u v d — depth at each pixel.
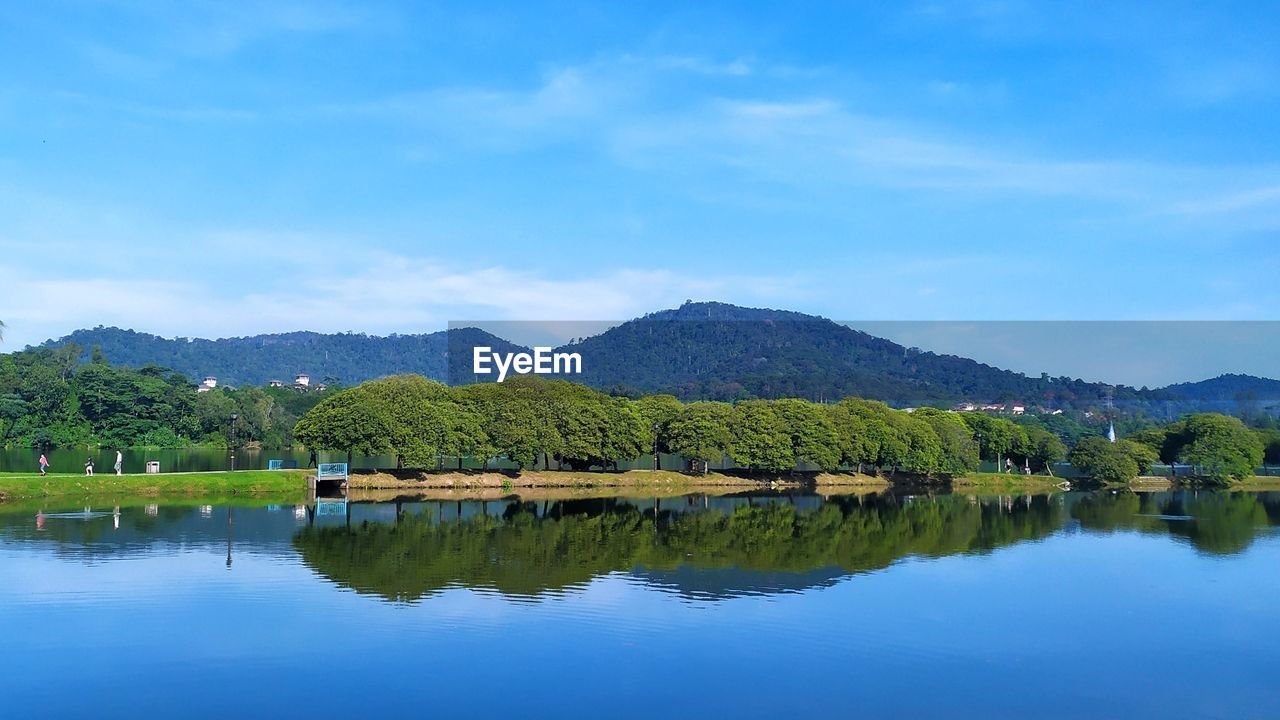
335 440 118.19
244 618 45.41
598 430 141.50
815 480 156.50
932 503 124.44
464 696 35.44
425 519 88.81
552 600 50.69
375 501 107.56
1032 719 34.50
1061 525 93.88
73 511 83.88
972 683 38.25
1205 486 164.88
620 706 34.81
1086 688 37.94
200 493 105.12
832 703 35.62
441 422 124.56
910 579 58.94
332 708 34.00
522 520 90.62
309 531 75.25
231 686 36.03
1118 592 55.69
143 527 74.00
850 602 51.72
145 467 149.50
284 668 38.19
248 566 57.91
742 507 112.75
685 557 66.94
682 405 162.12
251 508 92.12
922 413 180.62
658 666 39.50
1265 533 86.69
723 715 34.16
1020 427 183.62
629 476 145.50
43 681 36.22
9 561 57.78
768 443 150.88
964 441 162.00
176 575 54.66
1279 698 37.00
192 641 41.47
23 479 96.00
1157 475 174.38
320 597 50.00
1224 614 50.28
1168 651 43.22
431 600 50.00
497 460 167.00
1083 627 47.16
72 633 42.38
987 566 64.62
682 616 47.72
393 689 36.03
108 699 34.50
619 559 65.19
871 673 39.28
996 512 109.94
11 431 197.25
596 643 42.44
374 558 62.81
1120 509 115.69
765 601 51.44
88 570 55.53
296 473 115.12
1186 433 176.50
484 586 54.00
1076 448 168.00
